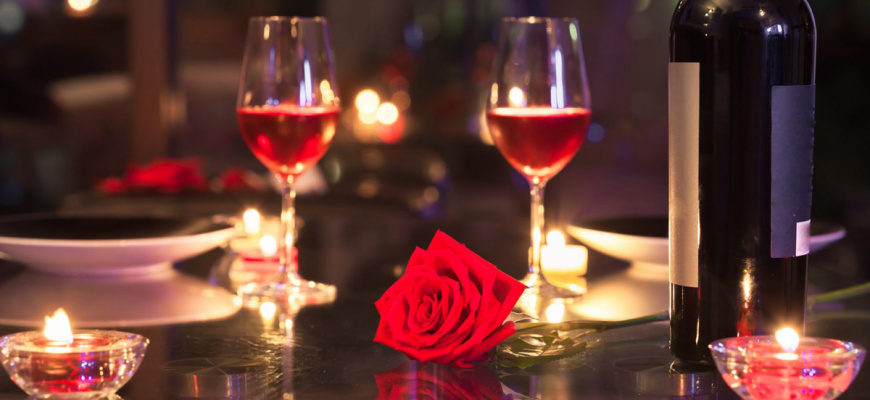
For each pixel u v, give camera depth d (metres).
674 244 0.86
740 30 0.82
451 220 1.59
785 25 0.83
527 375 0.84
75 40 4.13
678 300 0.87
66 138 4.18
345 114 5.14
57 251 1.08
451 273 0.85
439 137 5.15
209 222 1.20
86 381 0.78
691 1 0.85
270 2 5.23
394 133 4.94
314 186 3.06
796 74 0.83
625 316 0.99
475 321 0.83
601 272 1.16
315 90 1.10
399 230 1.46
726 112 0.83
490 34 5.49
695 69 0.84
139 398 0.79
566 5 5.36
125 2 4.05
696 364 0.86
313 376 0.84
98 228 1.20
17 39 4.12
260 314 1.00
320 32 1.10
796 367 0.74
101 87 4.15
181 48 4.95
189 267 1.21
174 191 1.99
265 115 1.09
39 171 4.18
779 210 0.84
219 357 0.88
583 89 1.09
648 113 5.30
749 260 0.84
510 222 1.55
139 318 0.99
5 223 1.19
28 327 0.96
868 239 1.33
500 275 0.83
